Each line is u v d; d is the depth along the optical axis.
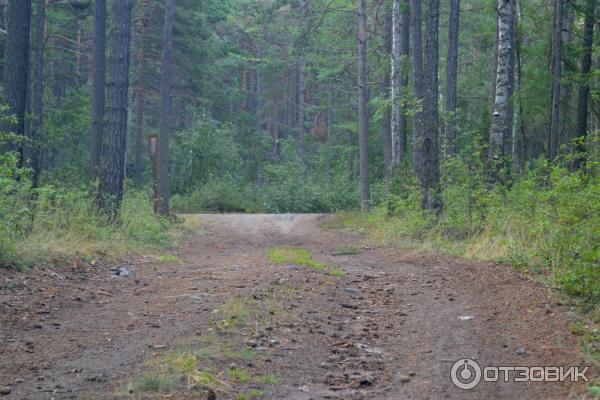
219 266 11.85
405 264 12.20
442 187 15.27
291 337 6.95
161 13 36.97
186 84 44.44
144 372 5.54
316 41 28.03
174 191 36.78
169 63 21.69
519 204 11.98
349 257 13.84
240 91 50.47
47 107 28.36
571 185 9.07
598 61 23.66
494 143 15.41
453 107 20.55
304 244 17.48
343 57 29.70
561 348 6.00
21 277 9.16
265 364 6.02
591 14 19.08
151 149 21.36
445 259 12.05
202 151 37.16
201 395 5.05
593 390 4.77
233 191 35.00
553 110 17.75
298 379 5.71
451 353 6.33
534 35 25.44
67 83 38.12
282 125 57.03
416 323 7.59
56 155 30.84
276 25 29.56
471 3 32.00
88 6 31.47
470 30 34.44
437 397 5.22
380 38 30.36
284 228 22.27
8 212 10.58
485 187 14.22
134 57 37.50
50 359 5.99
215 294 8.76
